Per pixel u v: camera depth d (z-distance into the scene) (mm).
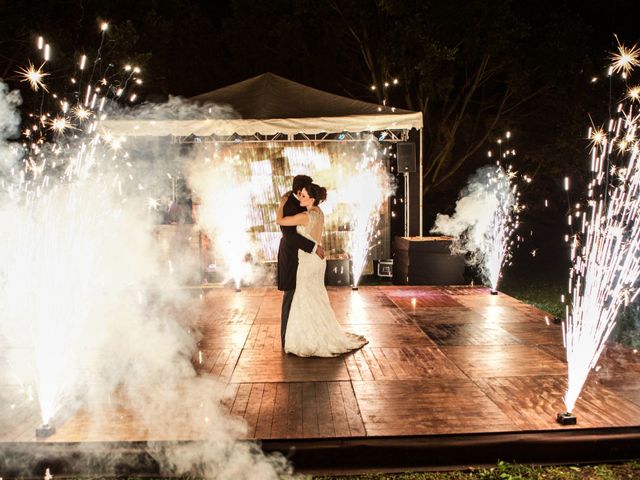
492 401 4809
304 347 6066
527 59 14250
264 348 6430
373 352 6234
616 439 4250
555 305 9602
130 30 12258
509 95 15305
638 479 4031
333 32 14938
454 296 9469
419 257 10641
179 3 15742
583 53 13820
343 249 12336
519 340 6684
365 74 16250
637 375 5457
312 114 10633
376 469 4168
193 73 16219
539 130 15867
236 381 5340
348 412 4602
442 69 13961
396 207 13672
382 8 13352
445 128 15680
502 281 12758
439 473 4141
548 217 17859
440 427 4316
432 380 5324
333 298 9367
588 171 14008
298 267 6152
